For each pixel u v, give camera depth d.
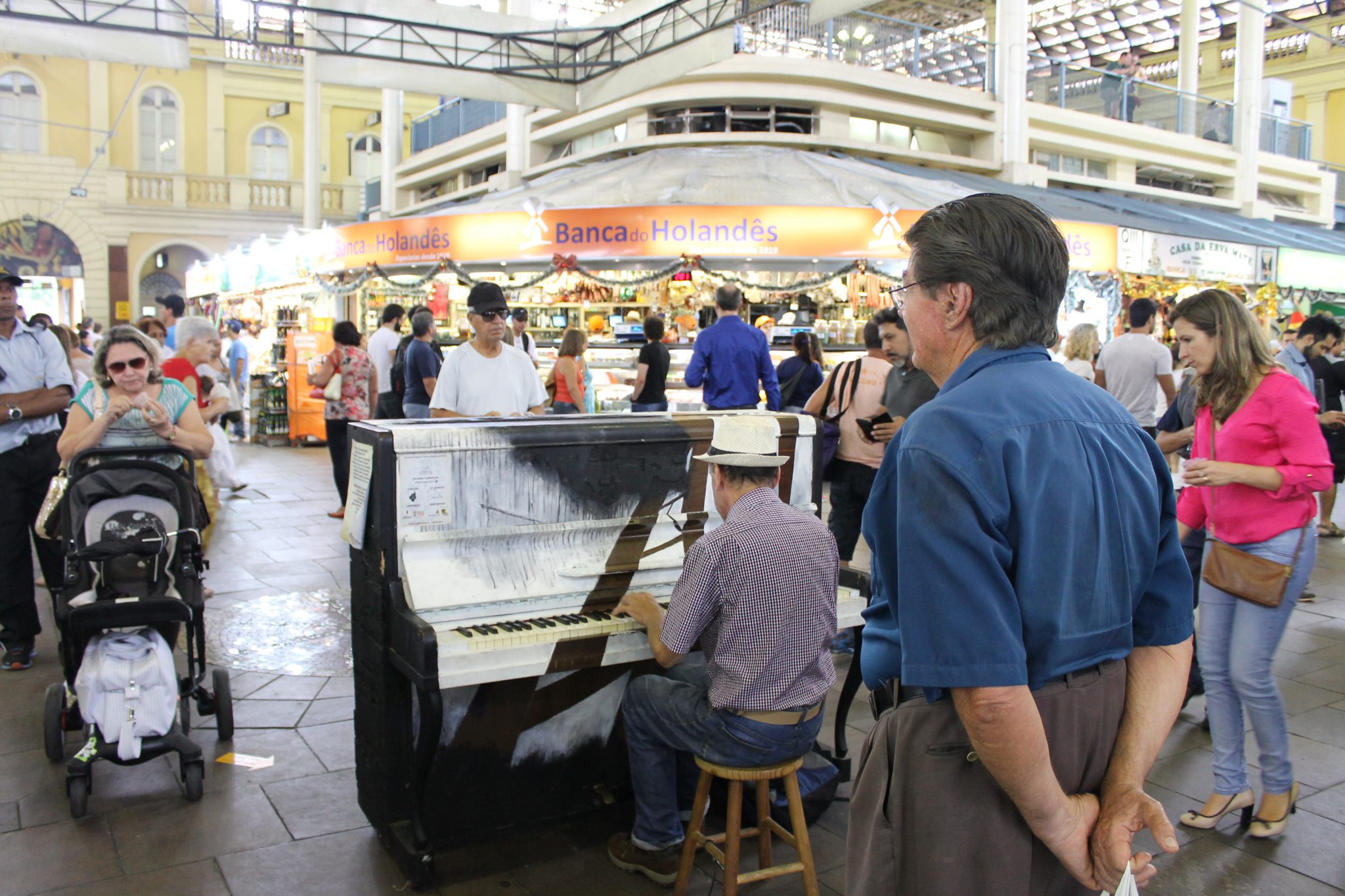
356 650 3.03
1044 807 1.38
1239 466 3.09
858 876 1.64
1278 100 24.48
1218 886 2.88
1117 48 28.98
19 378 4.41
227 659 4.65
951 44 17.66
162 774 3.46
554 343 13.05
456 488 2.76
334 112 28.06
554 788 3.16
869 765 1.65
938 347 1.56
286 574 6.29
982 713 1.33
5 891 2.69
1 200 24.38
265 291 15.54
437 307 12.70
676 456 3.09
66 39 9.27
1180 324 3.28
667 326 12.55
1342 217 26.58
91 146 25.44
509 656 2.57
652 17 10.87
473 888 2.78
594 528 2.94
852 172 13.91
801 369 7.55
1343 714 4.24
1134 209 16.62
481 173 21.61
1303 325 7.23
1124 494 1.49
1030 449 1.38
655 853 2.87
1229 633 3.21
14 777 3.41
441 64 11.18
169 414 3.85
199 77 26.45
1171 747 3.88
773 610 2.48
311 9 10.31
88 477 3.49
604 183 13.16
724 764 2.54
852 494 4.93
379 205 26.22
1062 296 1.51
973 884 1.47
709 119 16.14
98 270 25.34
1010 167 17.44
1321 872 2.96
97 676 3.16
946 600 1.34
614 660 2.72
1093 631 1.45
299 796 3.30
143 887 2.73
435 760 2.91
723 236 10.59
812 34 16.12
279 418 13.38
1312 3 27.62
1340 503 9.77
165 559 3.50
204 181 26.14
